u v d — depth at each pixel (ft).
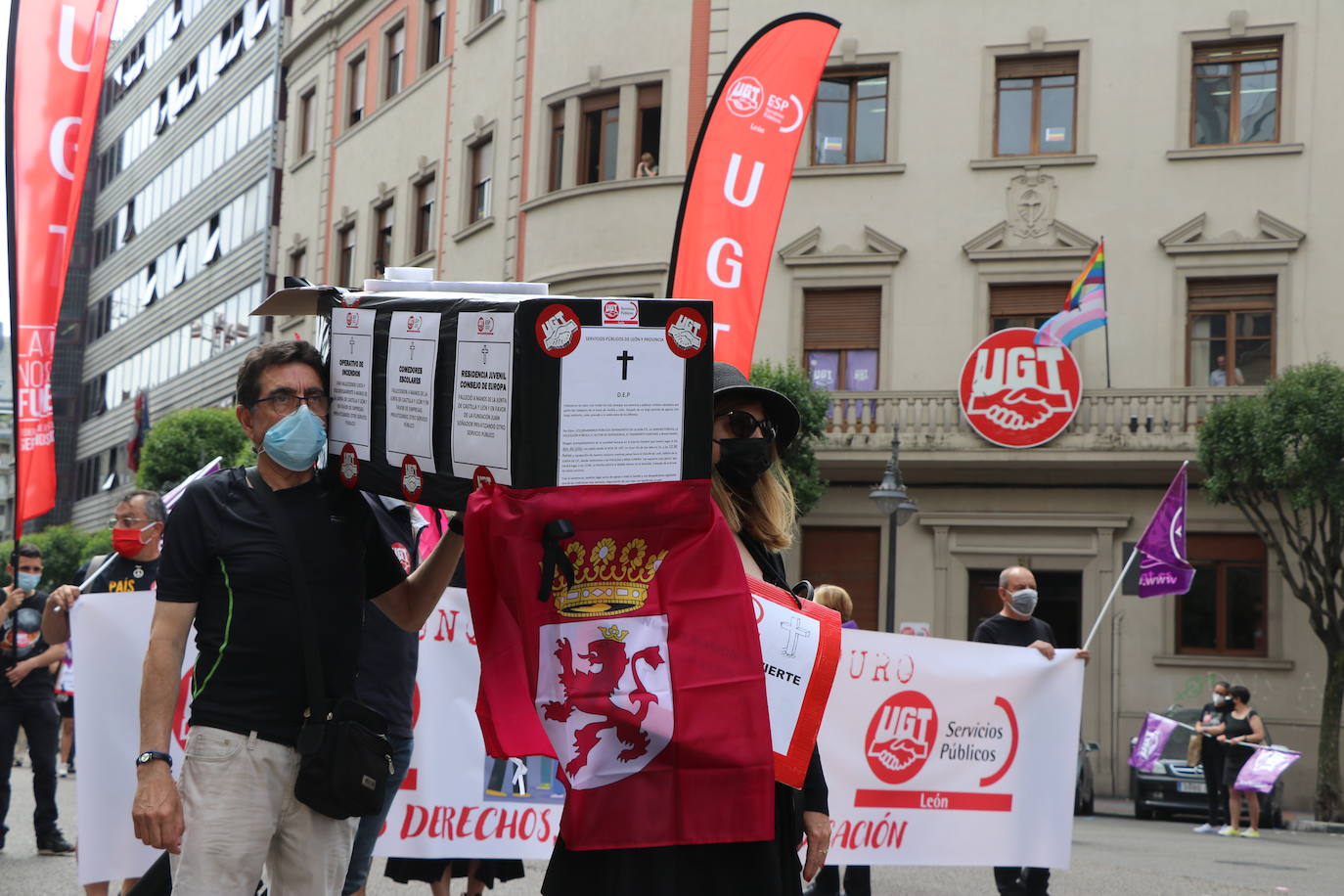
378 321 10.75
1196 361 75.56
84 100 29.63
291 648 11.05
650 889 9.23
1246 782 51.39
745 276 26.71
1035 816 22.95
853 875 24.09
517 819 20.81
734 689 9.37
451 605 20.76
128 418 165.37
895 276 79.05
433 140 96.78
